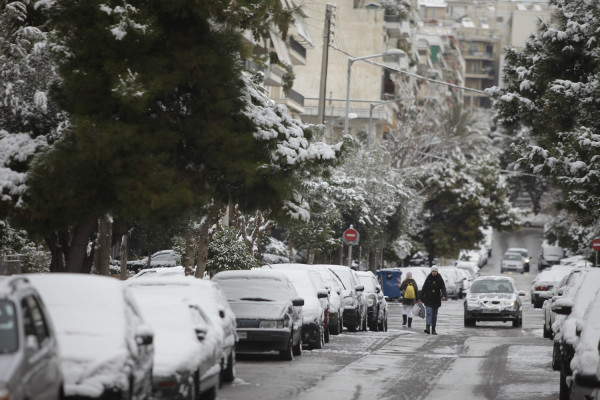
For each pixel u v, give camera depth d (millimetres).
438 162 153625
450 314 83500
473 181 155500
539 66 57344
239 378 31516
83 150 32469
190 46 34875
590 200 46188
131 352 19094
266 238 90250
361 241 100312
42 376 15539
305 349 43531
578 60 56781
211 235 56469
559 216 149000
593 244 88938
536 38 59469
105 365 18375
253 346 36375
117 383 18297
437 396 28406
